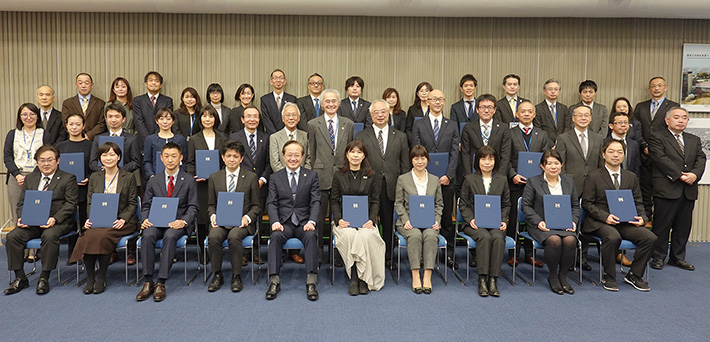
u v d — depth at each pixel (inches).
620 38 251.8
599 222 171.6
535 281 173.3
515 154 201.0
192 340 119.6
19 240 158.1
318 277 174.1
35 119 197.9
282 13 225.5
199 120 215.0
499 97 253.8
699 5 217.0
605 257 165.3
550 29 251.1
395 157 187.3
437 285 167.3
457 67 252.4
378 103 187.2
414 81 252.2
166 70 246.7
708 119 251.9
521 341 120.8
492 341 120.6
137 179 204.5
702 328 130.3
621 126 209.9
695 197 190.9
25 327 127.3
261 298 151.7
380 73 251.3
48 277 159.2
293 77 250.1
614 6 217.6
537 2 217.2
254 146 195.0
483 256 158.4
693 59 251.6
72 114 206.5
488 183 176.6
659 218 193.0
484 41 251.4
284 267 187.3
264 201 206.8
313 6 219.5
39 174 171.8
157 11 221.9
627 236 167.6
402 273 181.5
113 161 168.4
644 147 227.3
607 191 170.6
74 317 134.6
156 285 152.2
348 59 250.5
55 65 243.0
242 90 228.7
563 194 171.5
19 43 241.6
